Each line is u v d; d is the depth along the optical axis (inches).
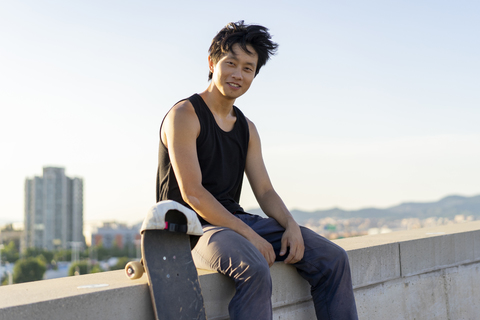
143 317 66.4
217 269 73.7
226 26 86.4
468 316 132.2
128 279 72.7
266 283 69.4
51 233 6309.1
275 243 86.2
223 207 77.9
